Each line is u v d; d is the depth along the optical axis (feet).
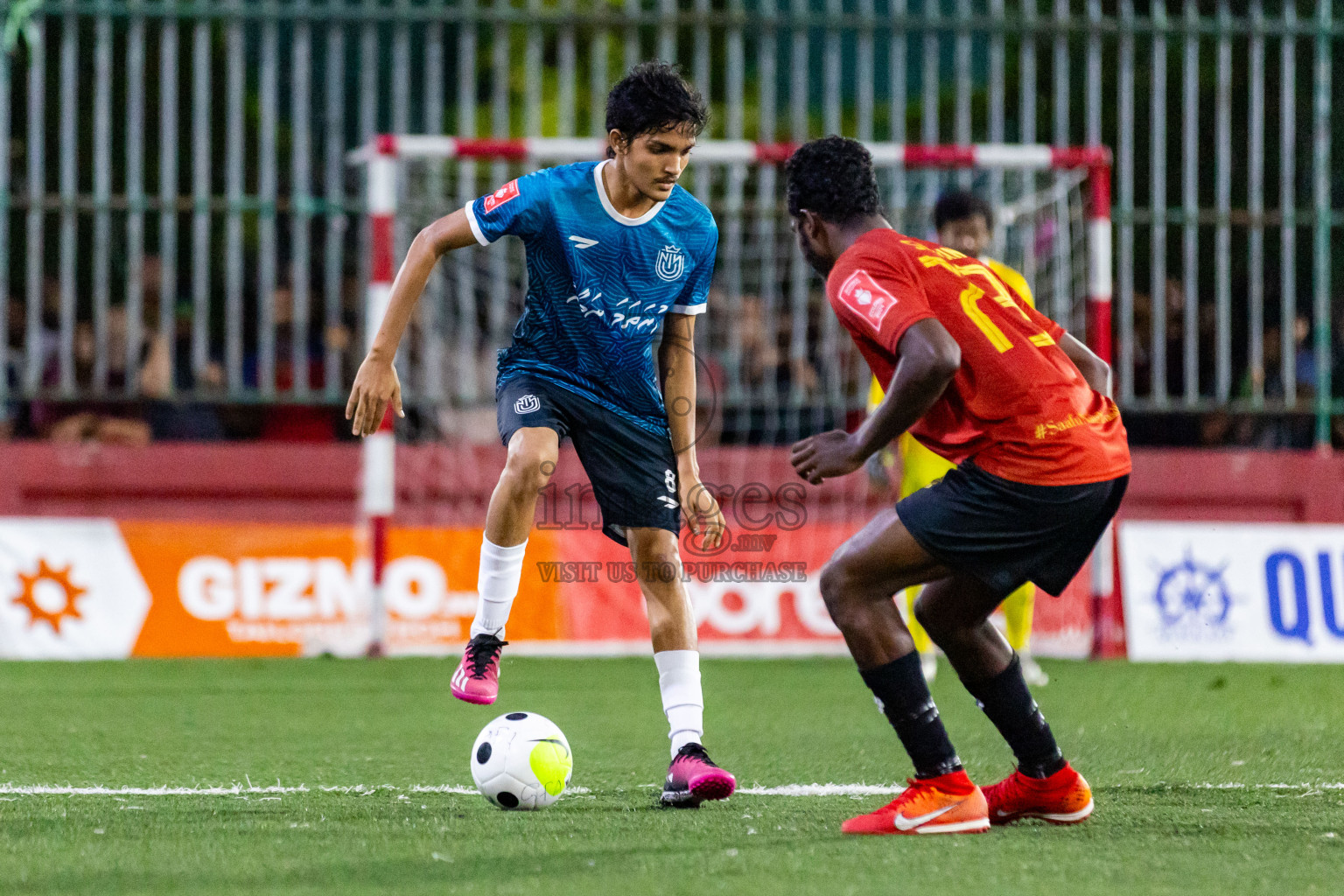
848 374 110.93
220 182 122.72
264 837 39.22
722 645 101.40
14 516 107.76
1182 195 117.60
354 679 85.87
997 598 40.68
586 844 38.34
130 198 105.19
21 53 117.19
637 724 67.31
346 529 100.89
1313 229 113.60
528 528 47.67
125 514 109.19
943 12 132.16
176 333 116.78
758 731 65.00
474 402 109.40
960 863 35.73
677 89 44.78
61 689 80.59
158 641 97.86
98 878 33.99
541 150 97.19
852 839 39.01
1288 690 82.84
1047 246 104.12
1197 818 42.63
